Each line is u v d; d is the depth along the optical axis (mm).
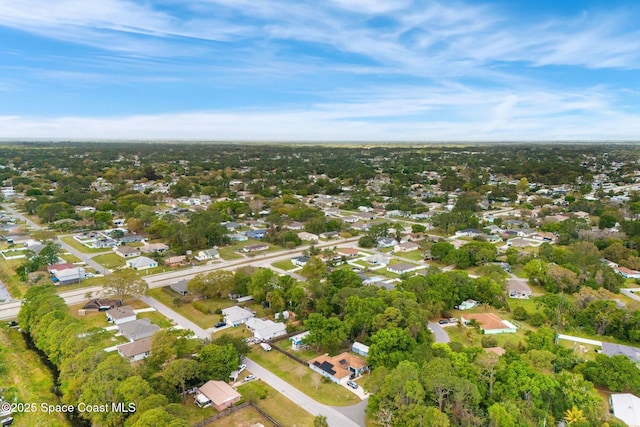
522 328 82438
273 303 87375
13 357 70375
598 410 53719
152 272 114125
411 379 52812
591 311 82000
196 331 79688
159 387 55312
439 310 86188
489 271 105375
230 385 62125
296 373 66250
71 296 96250
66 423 54688
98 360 58250
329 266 119500
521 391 55125
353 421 54469
